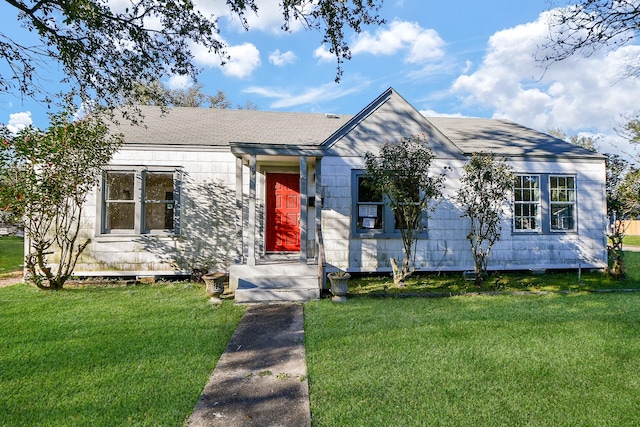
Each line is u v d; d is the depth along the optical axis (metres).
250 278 6.68
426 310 5.66
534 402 2.94
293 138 9.34
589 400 2.98
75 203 7.37
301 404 2.90
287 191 8.99
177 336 4.47
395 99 8.89
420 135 8.82
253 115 11.36
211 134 9.28
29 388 3.15
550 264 9.34
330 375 3.40
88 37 5.88
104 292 7.00
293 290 6.29
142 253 8.39
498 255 9.16
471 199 8.02
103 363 3.67
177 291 7.16
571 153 9.55
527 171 9.33
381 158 8.30
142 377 3.37
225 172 8.75
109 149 7.11
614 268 8.59
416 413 2.76
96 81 6.43
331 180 8.66
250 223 6.82
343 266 8.62
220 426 2.60
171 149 8.54
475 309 5.71
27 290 7.09
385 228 8.77
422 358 3.77
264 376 3.41
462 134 10.56
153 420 2.68
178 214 8.55
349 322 5.03
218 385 3.23
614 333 4.55
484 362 3.68
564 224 9.64
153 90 9.05
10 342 4.23
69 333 4.55
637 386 3.22
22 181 6.41
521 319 5.16
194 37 6.27
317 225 7.22
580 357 3.82
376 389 3.13
